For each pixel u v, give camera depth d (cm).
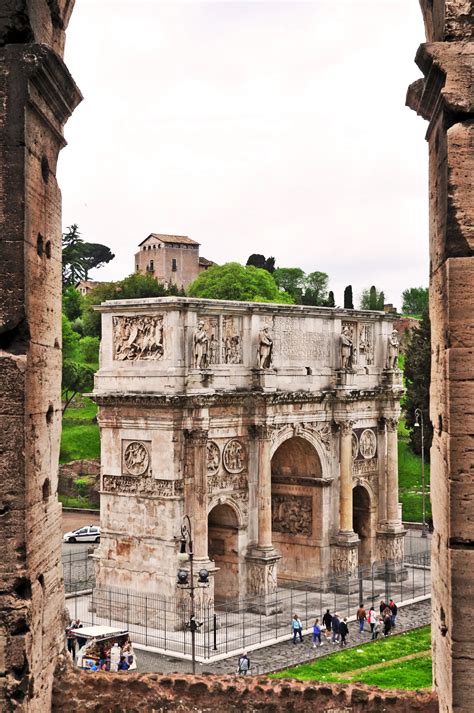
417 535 9731
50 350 2159
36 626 1992
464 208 1861
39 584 2030
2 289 1939
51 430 2162
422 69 1967
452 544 1858
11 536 1917
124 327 6562
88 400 13275
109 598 6550
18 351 1959
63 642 2244
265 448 6838
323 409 7438
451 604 1853
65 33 2277
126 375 6512
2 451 1917
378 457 8006
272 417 6881
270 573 6800
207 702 2195
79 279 18988
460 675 1847
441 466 1962
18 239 1931
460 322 1856
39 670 2017
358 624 6556
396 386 7981
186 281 19638
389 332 8069
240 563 6775
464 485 1850
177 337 6334
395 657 5722
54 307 2197
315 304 17038
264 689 2205
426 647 5947
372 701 2161
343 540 7438
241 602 6638
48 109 2081
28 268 1962
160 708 2181
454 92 1866
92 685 2191
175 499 6319
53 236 2181
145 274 17712
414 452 11031
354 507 8031
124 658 5334
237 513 6769
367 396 7762
